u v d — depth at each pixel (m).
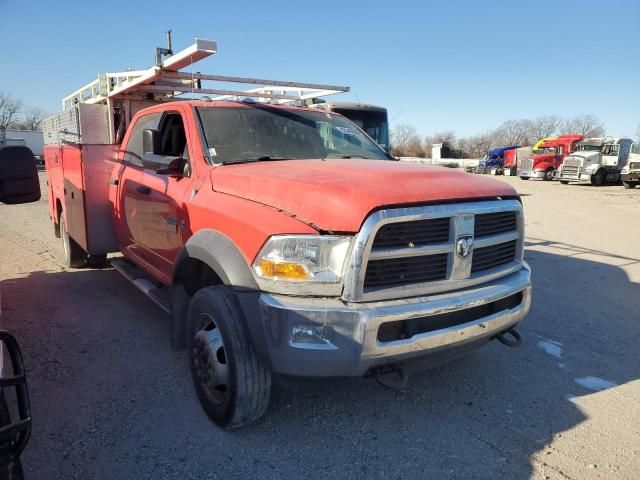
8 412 1.85
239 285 2.95
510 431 3.29
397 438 3.17
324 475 2.81
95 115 7.14
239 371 2.94
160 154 4.23
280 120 4.46
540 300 6.07
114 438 3.09
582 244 9.97
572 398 3.74
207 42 4.42
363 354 2.68
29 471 2.77
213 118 4.14
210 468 2.85
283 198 2.98
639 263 8.23
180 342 3.75
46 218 11.94
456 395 3.73
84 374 3.90
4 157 2.41
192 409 3.44
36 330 4.74
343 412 3.45
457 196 3.01
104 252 5.78
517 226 3.46
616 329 5.17
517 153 44.75
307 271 2.73
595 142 32.22
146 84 6.06
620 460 3.01
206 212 3.41
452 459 2.98
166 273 4.26
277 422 3.31
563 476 2.85
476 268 3.17
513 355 4.48
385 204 2.73
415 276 2.91
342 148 4.55
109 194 5.61
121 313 5.25
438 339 2.89
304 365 2.71
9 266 7.10
